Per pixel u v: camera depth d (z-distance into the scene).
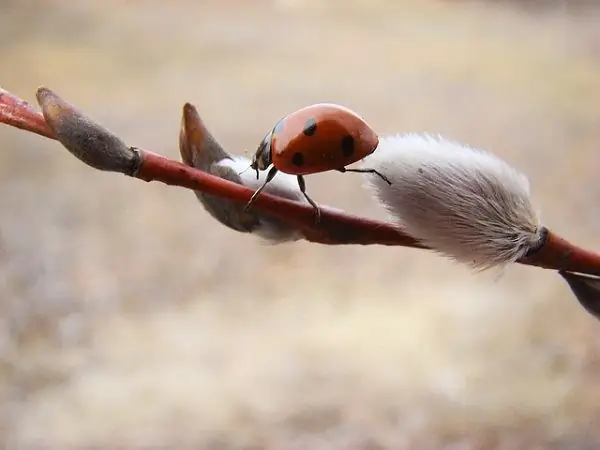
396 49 1.21
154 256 0.63
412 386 0.45
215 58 1.14
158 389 0.46
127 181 0.76
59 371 0.48
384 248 0.63
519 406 0.43
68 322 0.54
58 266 0.61
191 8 1.40
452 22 1.38
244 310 0.55
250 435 0.41
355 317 0.54
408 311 0.54
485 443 0.40
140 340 0.52
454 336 0.50
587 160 0.78
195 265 0.61
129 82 1.03
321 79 1.06
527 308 0.53
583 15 1.39
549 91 1.01
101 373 0.48
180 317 0.55
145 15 1.32
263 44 1.22
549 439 0.40
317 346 0.50
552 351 0.48
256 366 0.48
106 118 0.91
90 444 0.41
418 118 0.92
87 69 1.07
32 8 1.30
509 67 1.12
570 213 0.68
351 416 0.43
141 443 0.41
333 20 1.38
